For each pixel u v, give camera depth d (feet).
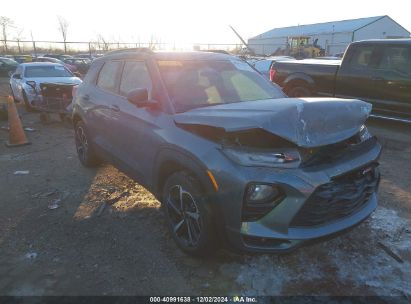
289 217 9.06
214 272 10.61
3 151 23.50
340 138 9.61
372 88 26.84
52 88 31.78
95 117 16.60
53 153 22.86
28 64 41.19
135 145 13.33
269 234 9.22
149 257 11.41
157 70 13.00
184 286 10.07
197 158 10.06
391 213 13.96
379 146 11.41
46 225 13.55
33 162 21.02
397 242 11.96
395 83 25.61
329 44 165.37
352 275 10.35
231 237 9.68
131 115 13.43
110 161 16.05
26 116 36.32
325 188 9.24
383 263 10.87
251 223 9.36
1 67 92.79
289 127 9.18
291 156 9.09
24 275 10.66
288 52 114.93
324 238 9.63
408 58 25.05
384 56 26.20
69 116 30.63
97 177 18.26
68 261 11.30
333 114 10.03
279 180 8.97
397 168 19.39
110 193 16.25
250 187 9.13
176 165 11.35
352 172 9.79
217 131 10.03
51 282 10.34
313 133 9.32
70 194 16.25
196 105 12.23
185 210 11.05
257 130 9.21
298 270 10.57
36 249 11.99
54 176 18.57
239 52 112.68
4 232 13.10
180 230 11.44
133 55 14.78
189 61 13.94
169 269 10.80
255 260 11.03
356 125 10.23
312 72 29.99
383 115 26.86
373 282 10.05
